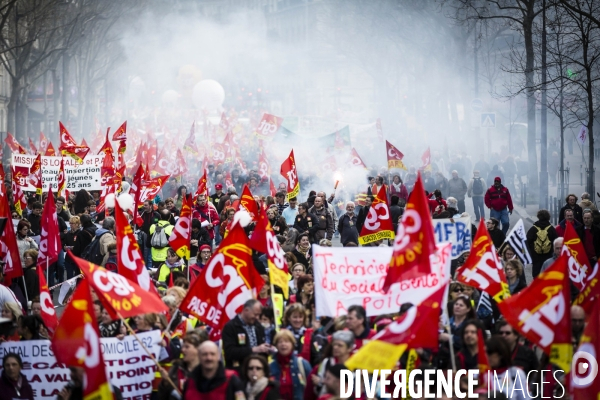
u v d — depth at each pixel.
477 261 14.31
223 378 10.73
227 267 13.31
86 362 10.25
